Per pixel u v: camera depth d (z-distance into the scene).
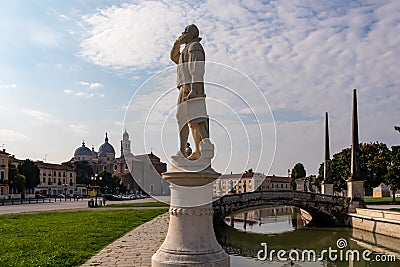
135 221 31.20
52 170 129.00
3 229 25.09
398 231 31.39
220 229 38.62
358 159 44.44
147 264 13.55
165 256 9.47
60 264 13.56
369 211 38.12
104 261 14.16
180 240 9.57
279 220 49.88
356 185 43.00
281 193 41.16
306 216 51.72
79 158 161.38
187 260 9.27
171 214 9.79
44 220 32.31
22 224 28.80
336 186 65.12
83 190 140.25
